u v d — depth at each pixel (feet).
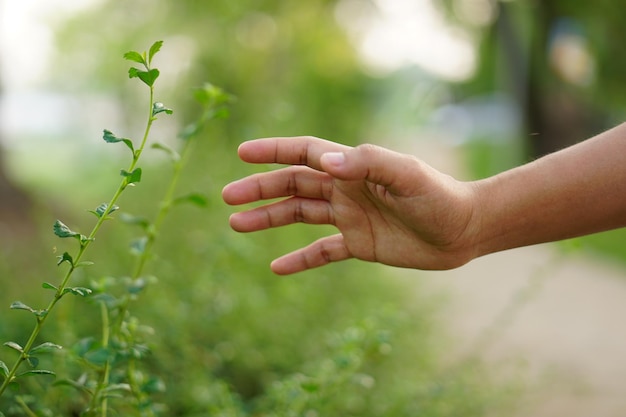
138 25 32.17
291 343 8.79
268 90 23.41
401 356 9.07
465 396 7.92
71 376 6.02
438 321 12.29
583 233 4.99
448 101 92.79
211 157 12.09
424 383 8.29
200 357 7.70
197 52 24.23
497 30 50.37
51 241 9.73
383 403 7.55
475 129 90.43
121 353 4.63
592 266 24.86
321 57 34.99
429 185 4.38
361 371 8.23
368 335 6.37
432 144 90.12
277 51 28.09
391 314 8.17
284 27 29.27
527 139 51.70
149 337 7.06
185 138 6.01
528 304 17.88
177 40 25.59
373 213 4.94
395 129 42.80
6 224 16.34
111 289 8.42
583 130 51.52
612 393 11.30
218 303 8.36
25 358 4.03
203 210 10.90
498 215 4.79
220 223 10.69
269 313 9.05
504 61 51.55
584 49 43.01
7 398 5.84
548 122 51.21
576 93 47.60
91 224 13.20
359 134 28.89
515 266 23.80
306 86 26.35
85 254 9.05
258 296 9.00
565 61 46.70
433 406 7.41
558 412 10.25
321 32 35.04
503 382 9.05
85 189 25.40
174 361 7.32
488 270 22.86
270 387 7.02
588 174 4.81
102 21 35.60
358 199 4.91
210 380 7.09
